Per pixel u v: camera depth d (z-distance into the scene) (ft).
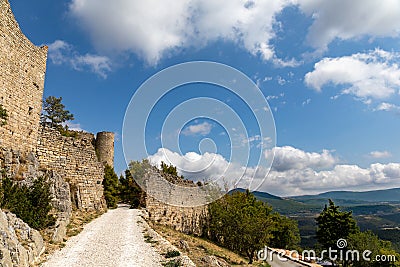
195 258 62.13
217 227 133.39
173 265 48.14
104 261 48.08
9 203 53.21
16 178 62.64
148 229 76.48
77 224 72.74
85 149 94.17
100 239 61.52
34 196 59.36
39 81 77.92
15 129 68.28
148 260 50.52
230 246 126.41
